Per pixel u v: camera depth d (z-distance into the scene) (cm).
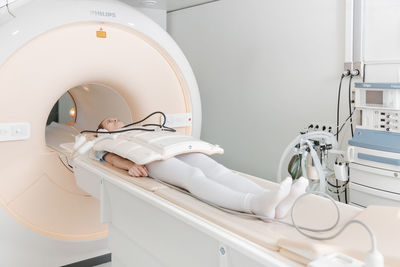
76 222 228
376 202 192
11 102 200
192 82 271
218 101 343
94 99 296
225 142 339
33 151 213
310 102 256
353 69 223
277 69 280
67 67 218
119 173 165
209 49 347
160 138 166
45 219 217
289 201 109
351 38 221
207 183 129
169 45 257
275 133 286
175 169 145
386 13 205
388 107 187
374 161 189
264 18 287
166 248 133
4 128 199
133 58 244
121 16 236
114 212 172
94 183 184
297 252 85
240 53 312
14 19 199
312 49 251
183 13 376
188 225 119
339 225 105
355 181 202
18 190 208
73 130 321
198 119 279
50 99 216
